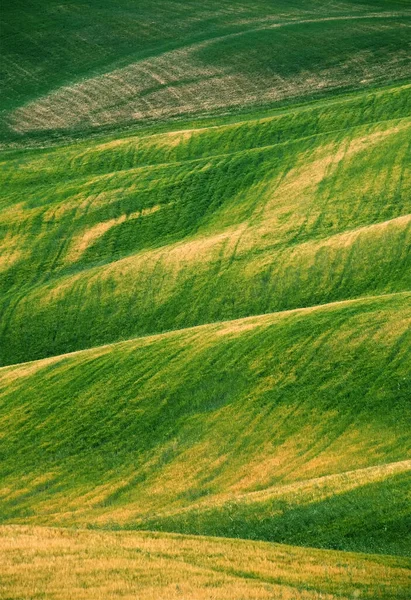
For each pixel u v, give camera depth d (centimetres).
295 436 4403
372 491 3462
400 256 6378
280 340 5181
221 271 6938
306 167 8531
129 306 6838
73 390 5228
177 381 5062
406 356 4703
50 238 8188
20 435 4903
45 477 4534
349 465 4050
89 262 7750
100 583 2520
